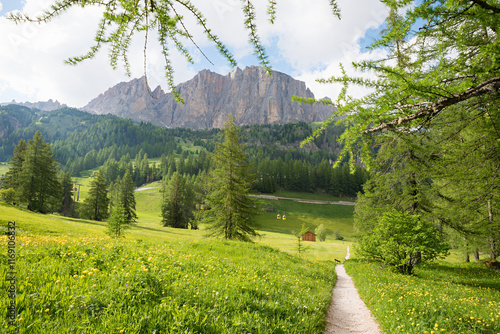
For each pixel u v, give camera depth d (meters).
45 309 3.60
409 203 18.41
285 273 11.64
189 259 9.27
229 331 4.12
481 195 9.46
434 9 2.11
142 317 3.82
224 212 26.55
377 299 8.96
